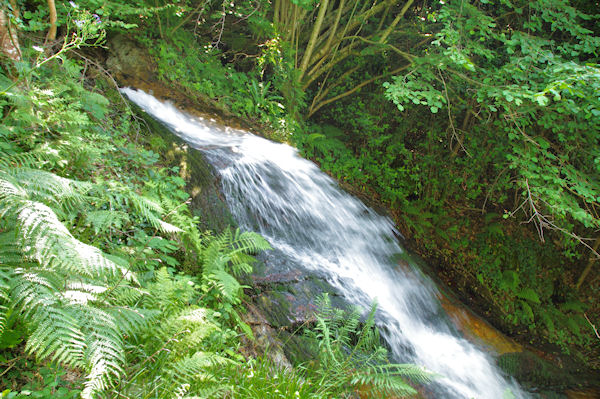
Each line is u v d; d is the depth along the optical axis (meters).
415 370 3.54
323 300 4.12
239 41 8.84
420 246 7.80
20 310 1.99
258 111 7.59
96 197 3.39
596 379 6.45
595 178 6.60
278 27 8.59
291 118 7.99
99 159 4.07
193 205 4.67
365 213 6.94
